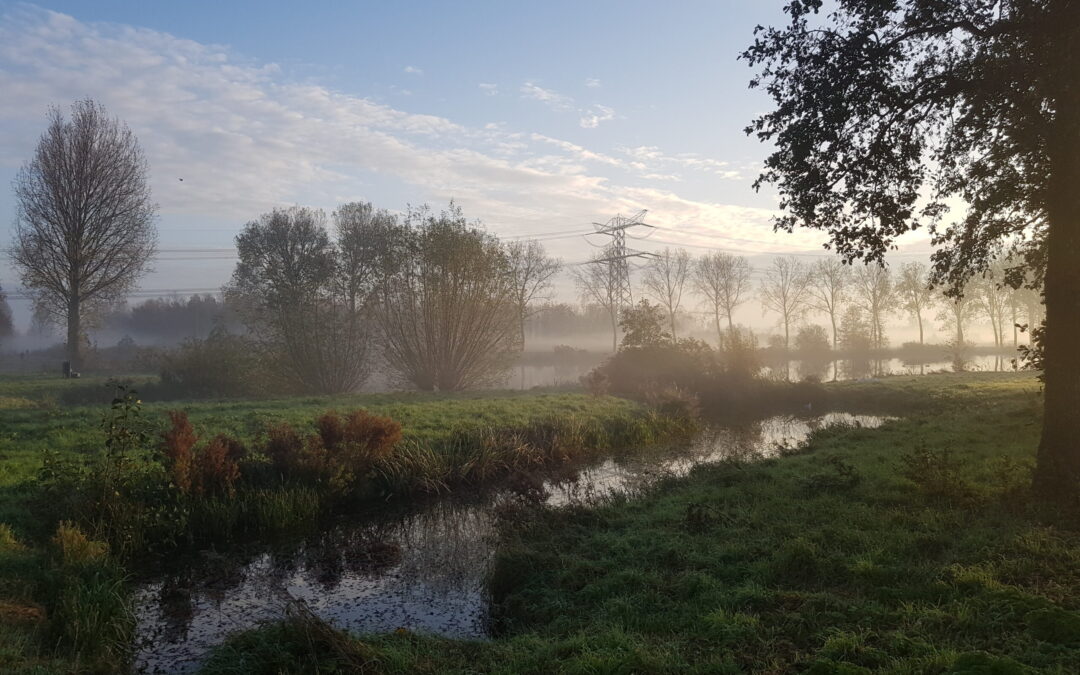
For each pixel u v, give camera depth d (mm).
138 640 7281
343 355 35156
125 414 10578
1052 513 8047
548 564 8656
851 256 10305
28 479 11148
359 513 12508
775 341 68688
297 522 11633
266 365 33281
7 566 7797
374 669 5449
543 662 5566
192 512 10867
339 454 13406
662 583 7293
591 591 7441
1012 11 8844
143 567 9609
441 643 6242
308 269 34844
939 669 4590
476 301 33656
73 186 35969
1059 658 4582
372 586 8906
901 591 6203
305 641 5781
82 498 10172
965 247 10867
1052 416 8820
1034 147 8945
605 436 18969
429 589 8766
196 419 17531
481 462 15117
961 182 10695
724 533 8820
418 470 14070
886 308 71312
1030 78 8547
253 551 10422
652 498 11836
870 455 13109
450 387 33594
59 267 36562
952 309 67312
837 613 5820
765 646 5387
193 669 6609
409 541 10930
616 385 30922
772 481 11750
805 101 9500
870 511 8930
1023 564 6469
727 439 20609
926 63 9781
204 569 9602
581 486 14367
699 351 32312
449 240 31844
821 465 12797
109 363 43688
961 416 18281
